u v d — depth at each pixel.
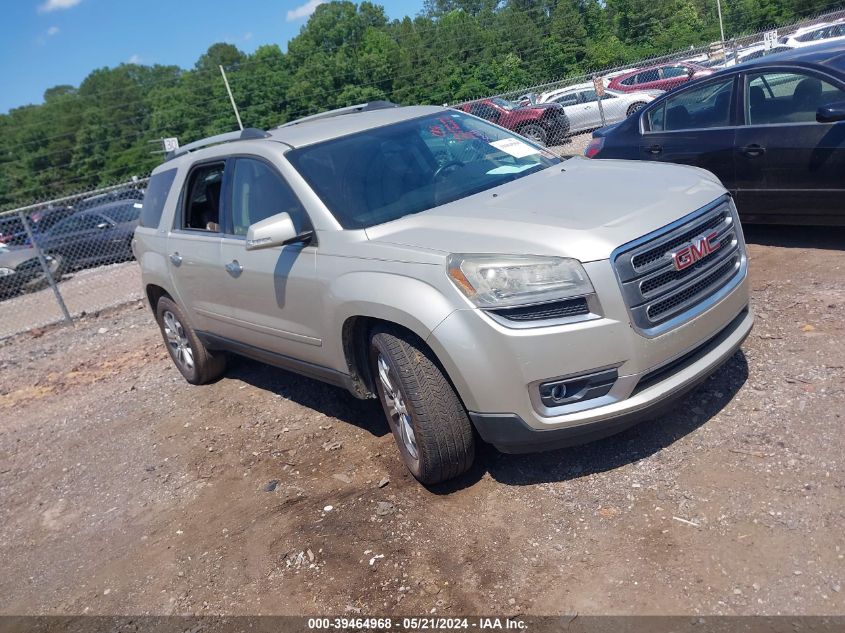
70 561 4.21
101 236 14.62
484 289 3.29
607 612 2.83
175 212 5.72
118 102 75.12
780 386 4.01
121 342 8.81
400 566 3.36
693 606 2.76
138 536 4.25
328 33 68.12
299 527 3.85
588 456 3.83
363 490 4.04
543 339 3.22
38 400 7.32
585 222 3.42
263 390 5.89
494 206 3.83
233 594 3.48
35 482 5.37
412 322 3.46
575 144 17.16
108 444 5.69
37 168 72.62
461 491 3.81
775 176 5.96
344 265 3.88
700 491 3.36
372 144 4.54
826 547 2.87
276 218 3.98
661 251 3.39
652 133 6.96
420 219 3.88
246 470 4.65
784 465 3.38
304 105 58.53
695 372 3.49
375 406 5.04
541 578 3.09
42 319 11.19
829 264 5.57
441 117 4.96
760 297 5.25
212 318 5.43
